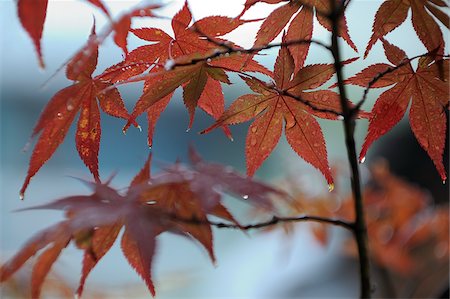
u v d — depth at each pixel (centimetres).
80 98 45
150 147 47
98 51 45
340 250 92
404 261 69
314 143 47
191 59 44
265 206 42
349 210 68
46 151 45
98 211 41
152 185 43
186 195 43
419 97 47
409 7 46
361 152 47
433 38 46
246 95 46
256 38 46
